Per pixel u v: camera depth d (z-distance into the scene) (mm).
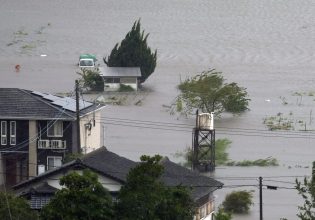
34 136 127875
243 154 154750
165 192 77562
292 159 151750
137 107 195875
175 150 155000
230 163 146375
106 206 74750
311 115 191375
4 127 127938
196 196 93750
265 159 149875
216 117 185750
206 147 147125
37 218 78312
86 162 89688
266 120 184375
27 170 127500
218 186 100750
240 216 116688
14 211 77188
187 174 100938
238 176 137375
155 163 77000
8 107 128875
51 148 127562
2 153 127688
